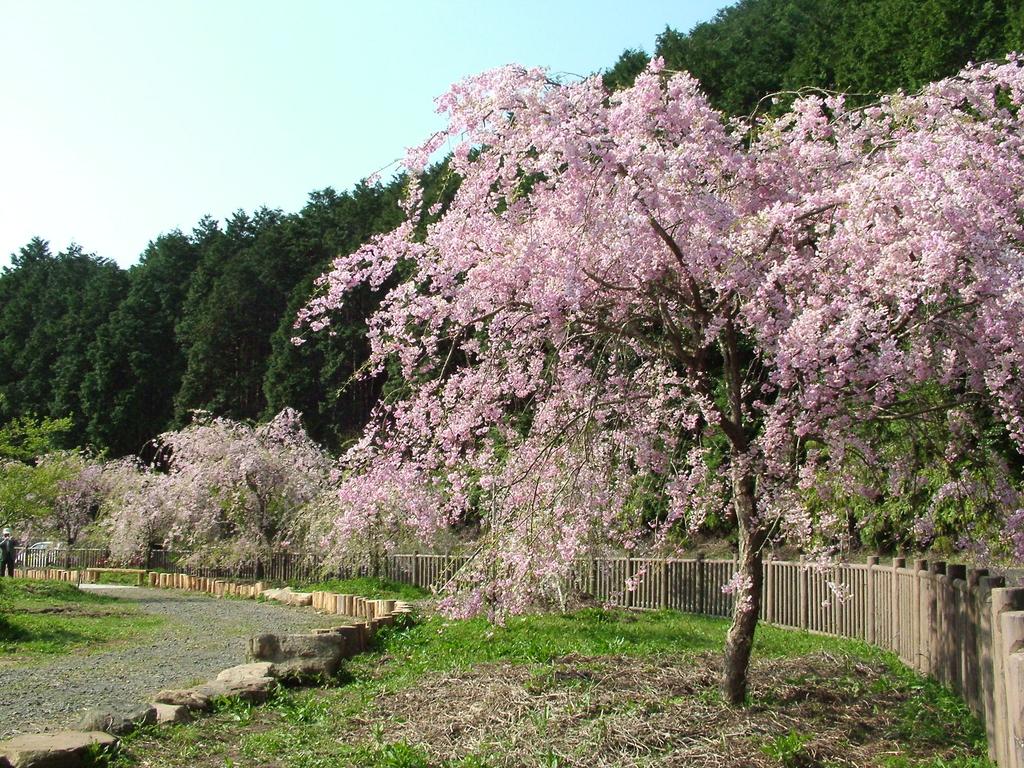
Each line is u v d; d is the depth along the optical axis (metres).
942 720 6.51
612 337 7.70
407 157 7.01
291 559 23.86
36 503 21.75
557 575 8.41
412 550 20.22
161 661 11.22
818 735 5.96
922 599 8.45
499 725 6.24
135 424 48.06
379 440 8.17
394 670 9.27
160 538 29.67
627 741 5.72
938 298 6.31
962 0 19.98
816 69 22.55
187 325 47.75
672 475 7.70
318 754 6.00
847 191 6.43
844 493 7.70
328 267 39.00
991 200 6.40
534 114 6.52
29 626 14.27
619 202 6.36
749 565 6.81
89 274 67.31
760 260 6.71
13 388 54.91
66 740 5.72
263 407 44.16
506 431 8.05
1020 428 6.25
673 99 6.73
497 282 7.23
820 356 6.01
